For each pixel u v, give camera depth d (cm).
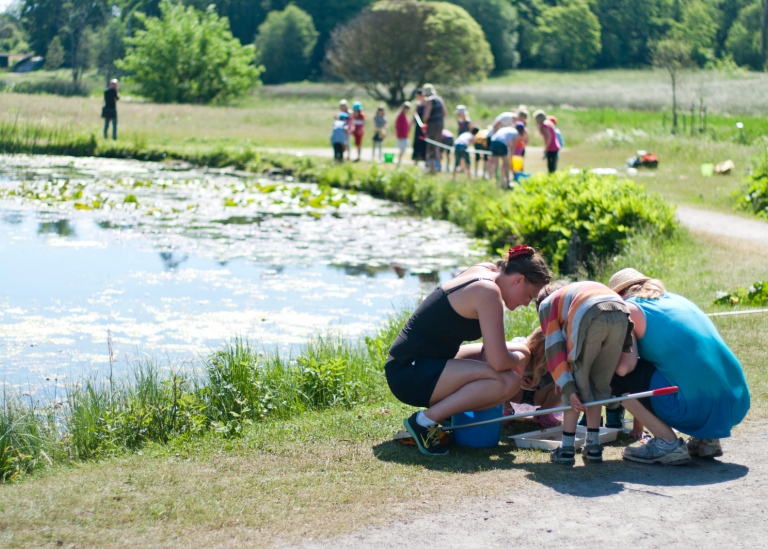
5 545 494
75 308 1262
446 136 2955
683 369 619
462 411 666
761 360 892
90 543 497
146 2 12225
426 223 2222
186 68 7150
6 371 978
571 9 12875
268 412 827
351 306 1318
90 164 3288
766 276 1312
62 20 11538
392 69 6838
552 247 1720
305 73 12250
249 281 1474
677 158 3086
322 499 561
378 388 898
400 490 576
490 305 651
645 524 516
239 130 4397
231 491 579
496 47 12206
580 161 3186
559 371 636
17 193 2412
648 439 677
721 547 484
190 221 2105
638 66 13175
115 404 808
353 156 3566
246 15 13262
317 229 2066
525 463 642
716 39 12206
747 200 2052
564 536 500
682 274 1373
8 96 4900
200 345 1096
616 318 611
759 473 606
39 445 739
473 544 490
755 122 3756
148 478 609
